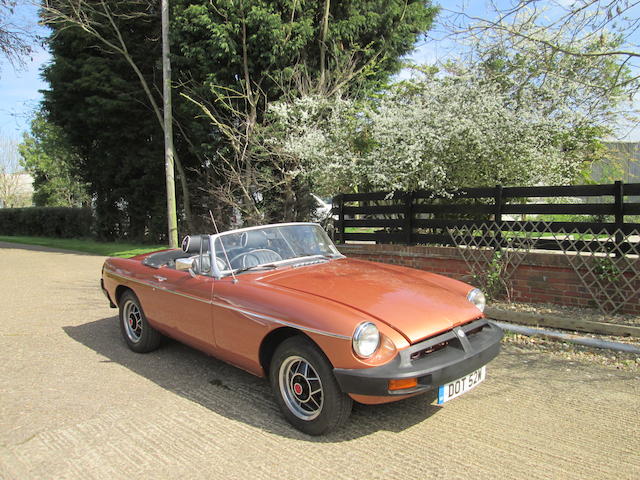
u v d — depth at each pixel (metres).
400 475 2.87
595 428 3.40
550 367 4.58
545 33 7.07
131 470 2.98
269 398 4.05
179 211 17.70
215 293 4.02
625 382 4.17
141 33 16.97
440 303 3.61
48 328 6.48
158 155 16.98
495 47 6.98
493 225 6.76
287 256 4.58
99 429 3.52
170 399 4.04
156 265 5.08
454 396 3.34
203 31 12.80
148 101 16.98
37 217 28.80
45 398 4.10
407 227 7.88
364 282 3.87
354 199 8.71
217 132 13.88
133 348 5.32
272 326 3.50
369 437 3.34
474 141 7.20
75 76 16.78
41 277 11.27
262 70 13.02
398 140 7.94
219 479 2.87
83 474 2.95
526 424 3.48
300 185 13.06
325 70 13.39
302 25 12.43
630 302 5.59
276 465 3.00
